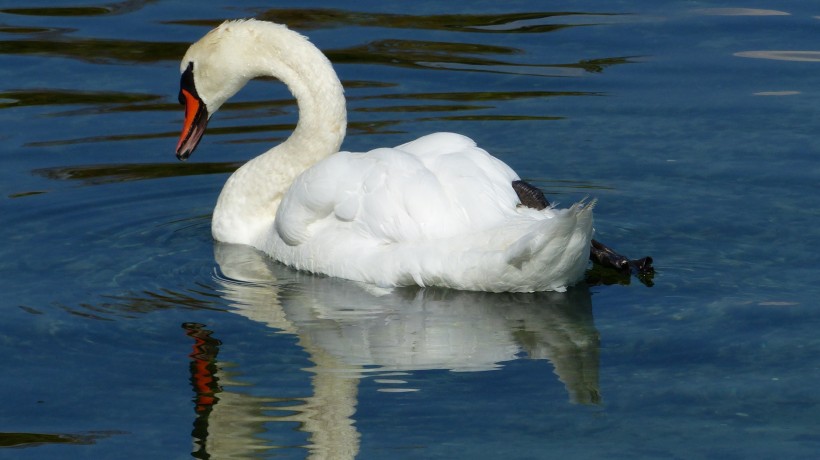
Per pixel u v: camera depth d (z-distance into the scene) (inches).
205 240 601.9
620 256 533.6
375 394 431.8
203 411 425.4
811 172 638.5
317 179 546.3
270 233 585.6
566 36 843.4
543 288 510.3
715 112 721.0
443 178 523.5
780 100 733.9
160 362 462.6
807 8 882.1
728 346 462.9
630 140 689.6
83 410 428.5
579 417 413.1
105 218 615.2
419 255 516.4
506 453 391.2
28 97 759.1
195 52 621.6
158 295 527.5
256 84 806.5
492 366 452.1
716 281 523.5
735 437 398.6
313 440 401.1
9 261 560.7
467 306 506.0
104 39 845.2
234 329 490.3
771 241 563.8
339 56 810.8
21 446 404.8
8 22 877.2
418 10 901.2
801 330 474.3
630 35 840.9
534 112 731.4
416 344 472.7
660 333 476.1
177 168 676.7
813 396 423.8
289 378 446.0
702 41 827.4
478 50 821.9
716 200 611.8
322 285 537.6
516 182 531.5
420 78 780.6
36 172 663.1
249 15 880.3
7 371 457.4
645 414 414.0
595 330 480.4
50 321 498.6
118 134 714.8
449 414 416.5
